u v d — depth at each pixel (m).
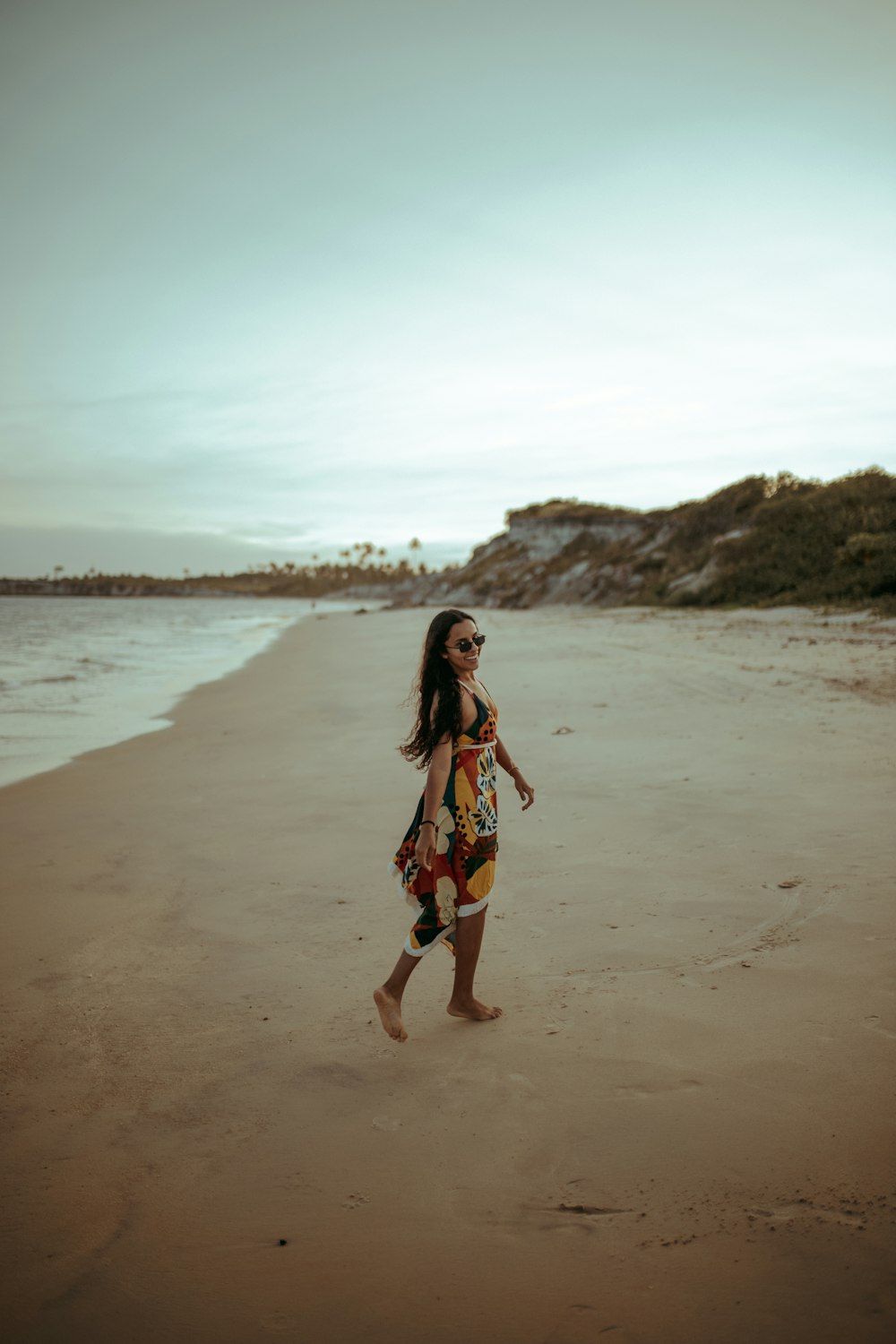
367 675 17.62
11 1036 3.31
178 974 3.83
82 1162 2.52
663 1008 3.23
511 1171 2.38
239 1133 2.64
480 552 99.06
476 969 3.70
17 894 4.98
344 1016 3.38
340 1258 2.10
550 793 6.64
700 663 14.56
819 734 8.17
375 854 5.44
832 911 4.01
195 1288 2.02
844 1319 1.81
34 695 15.71
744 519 48.97
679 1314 1.86
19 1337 1.89
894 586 25.28
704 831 5.41
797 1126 2.47
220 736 10.77
